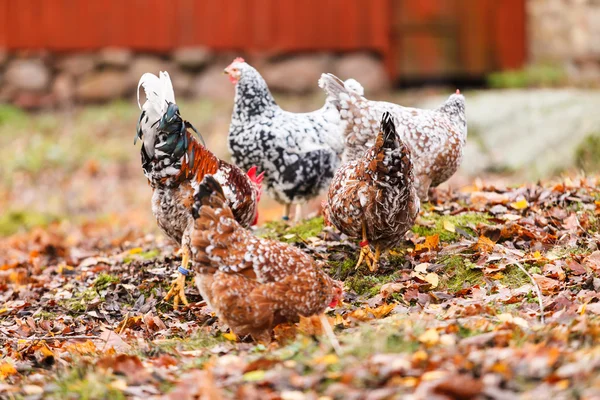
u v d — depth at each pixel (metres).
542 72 8.27
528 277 3.59
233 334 3.42
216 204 3.32
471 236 3.89
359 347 3.10
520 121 6.52
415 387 2.90
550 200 4.13
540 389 2.86
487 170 6.24
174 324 3.64
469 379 2.86
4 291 4.23
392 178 3.49
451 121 4.09
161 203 3.69
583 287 3.50
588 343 3.06
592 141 5.66
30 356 3.51
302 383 2.97
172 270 4.01
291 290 3.32
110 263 4.27
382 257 3.84
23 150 7.42
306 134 4.26
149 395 3.06
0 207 6.18
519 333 3.14
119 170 7.12
